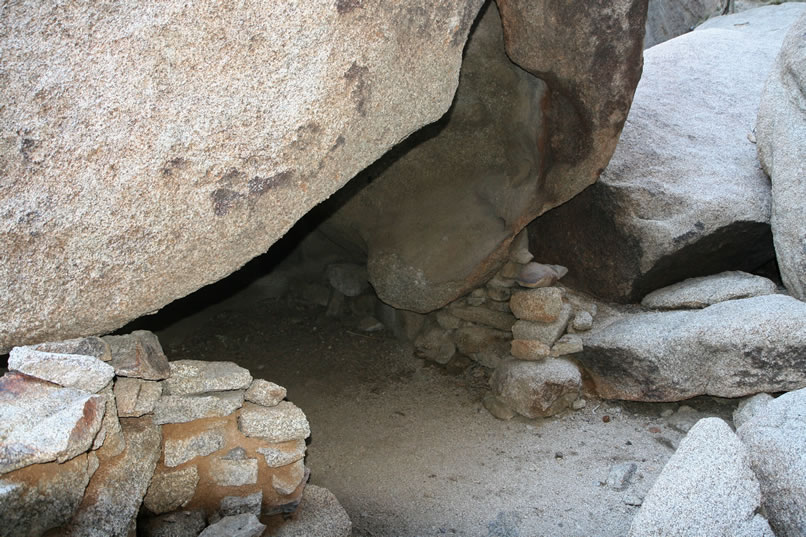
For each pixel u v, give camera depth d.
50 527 1.65
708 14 6.54
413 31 2.10
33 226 1.78
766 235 3.41
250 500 2.11
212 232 1.98
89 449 1.72
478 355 3.58
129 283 1.93
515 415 3.21
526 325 3.34
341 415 3.29
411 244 3.50
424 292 3.49
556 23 2.67
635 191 3.39
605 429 3.07
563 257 3.69
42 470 1.64
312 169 2.08
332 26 1.94
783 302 2.95
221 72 1.86
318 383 3.55
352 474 2.84
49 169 1.77
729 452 2.07
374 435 3.12
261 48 1.88
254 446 2.15
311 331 4.01
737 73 4.30
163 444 2.06
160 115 1.83
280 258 4.19
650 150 3.67
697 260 3.41
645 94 4.14
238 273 4.10
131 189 1.84
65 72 1.73
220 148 1.91
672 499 1.96
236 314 4.13
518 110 3.16
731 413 3.04
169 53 1.80
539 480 2.75
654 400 3.08
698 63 4.41
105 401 1.79
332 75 1.99
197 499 2.10
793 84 3.35
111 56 1.76
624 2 2.59
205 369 2.14
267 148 1.97
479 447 3.01
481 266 3.38
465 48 3.03
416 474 2.83
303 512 2.23
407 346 3.83
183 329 3.93
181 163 1.88
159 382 2.05
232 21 1.83
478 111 3.27
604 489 2.66
